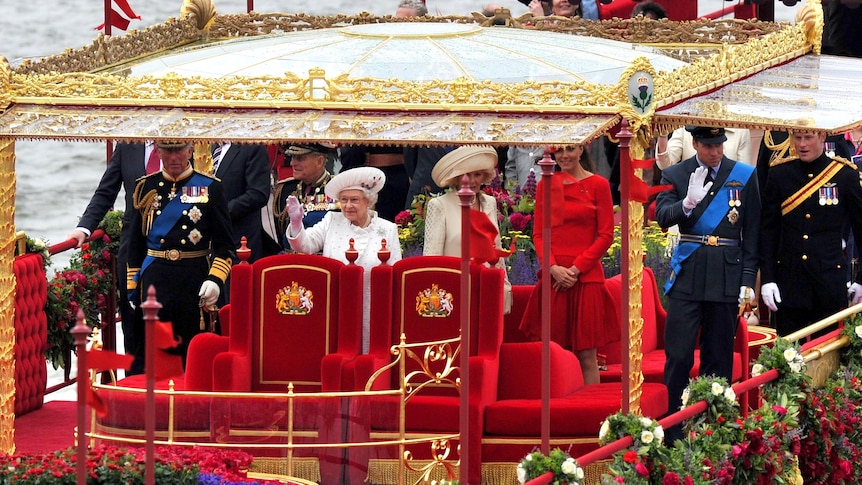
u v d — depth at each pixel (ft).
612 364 136.26
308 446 110.83
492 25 160.56
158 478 95.09
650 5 176.35
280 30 151.84
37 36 494.59
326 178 145.28
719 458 105.70
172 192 132.46
